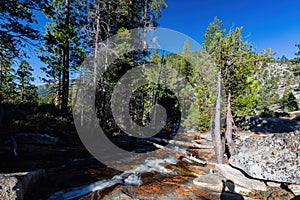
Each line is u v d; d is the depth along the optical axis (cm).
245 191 504
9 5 686
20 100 1418
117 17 1252
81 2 1159
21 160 646
